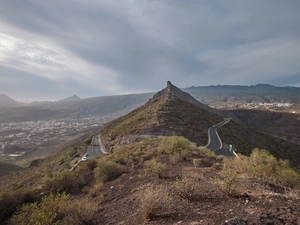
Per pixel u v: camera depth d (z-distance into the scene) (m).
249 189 5.80
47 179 12.23
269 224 3.35
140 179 8.88
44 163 55.41
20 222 5.98
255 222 3.37
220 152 30.84
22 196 9.91
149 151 17.02
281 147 60.50
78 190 10.38
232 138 49.41
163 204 4.84
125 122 58.47
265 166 7.69
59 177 11.59
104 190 8.66
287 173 6.86
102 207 6.49
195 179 7.50
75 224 5.27
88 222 5.34
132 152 17.91
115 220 5.15
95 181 11.02
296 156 50.22
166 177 8.48
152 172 9.55
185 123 49.09
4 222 8.12
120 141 41.22
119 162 13.69
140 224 4.38
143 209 4.89
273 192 5.39
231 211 4.13
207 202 4.96
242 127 77.44
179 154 14.02
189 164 11.31
